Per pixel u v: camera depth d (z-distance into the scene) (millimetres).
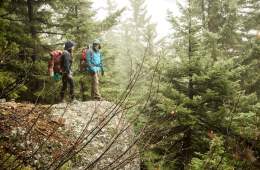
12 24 13656
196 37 10945
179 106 9461
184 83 11391
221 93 10680
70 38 15156
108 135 7105
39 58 13859
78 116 7805
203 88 10945
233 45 18734
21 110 6730
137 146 2883
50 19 16109
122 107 2979
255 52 16203
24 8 15258
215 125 9898
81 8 17203
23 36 13297
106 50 18359
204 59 10695
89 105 8680
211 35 14508
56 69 9023
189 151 10336
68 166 5949
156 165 7625
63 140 6352
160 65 9836
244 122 9359
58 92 8805
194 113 10281
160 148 9383
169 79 10594
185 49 10977
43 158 5434
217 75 10430
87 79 15773
